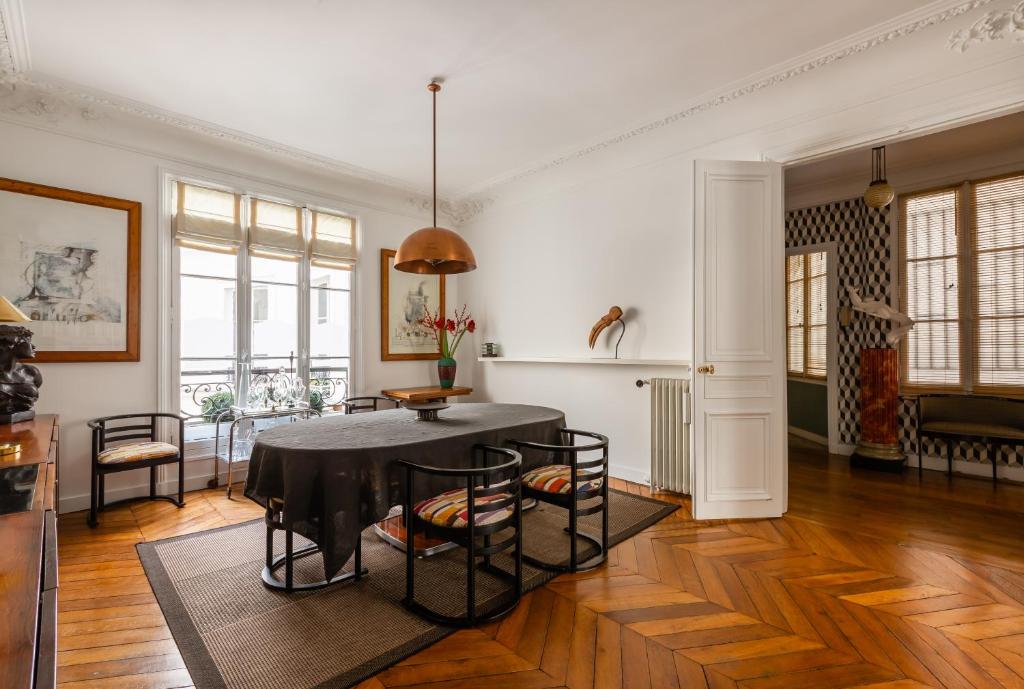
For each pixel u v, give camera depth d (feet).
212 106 12.01
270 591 7.99
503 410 11.64
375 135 13.75
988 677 5.92
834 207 18.08
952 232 15.60
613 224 15.15
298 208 15.87
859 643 6.61
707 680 5.88
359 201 17.30
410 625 7.05
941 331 15.80
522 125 13.26
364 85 11.12
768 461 11.53
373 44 9.61
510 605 7.49
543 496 9.04
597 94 11.64
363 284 17.38
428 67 10.44
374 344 17.67
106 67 10.29
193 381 13.73
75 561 9.06
